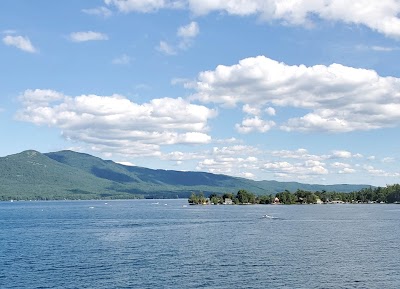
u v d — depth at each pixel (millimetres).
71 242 157500
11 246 147500
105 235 182375
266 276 94500
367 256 120438
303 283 88375
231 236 174500
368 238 165375
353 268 102938
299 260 113812
